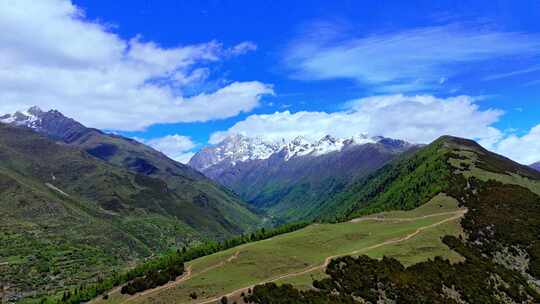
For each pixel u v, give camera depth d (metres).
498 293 144.88
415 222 193.75
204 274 130.50
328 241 166.88
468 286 142.25
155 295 119.00
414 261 148.50
